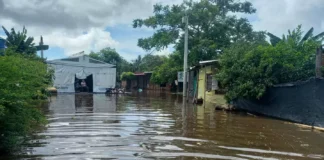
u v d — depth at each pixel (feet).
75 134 24.50
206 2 83.20
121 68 177.27
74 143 21.18
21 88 18.25
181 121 33.19
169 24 85.61
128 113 39.96
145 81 155.43
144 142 21.98
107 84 103.81
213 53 80.23
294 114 32.73
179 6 84.84
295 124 31.86
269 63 37.86
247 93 39.63
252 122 33.22
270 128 29.32
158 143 21.76
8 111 17.26
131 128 27.89
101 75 102.94
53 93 85.20
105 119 33.71
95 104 53.88
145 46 91.76
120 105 52.49
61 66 95.45
